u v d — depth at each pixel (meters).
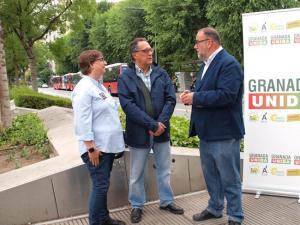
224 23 23.42
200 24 27.61
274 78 4.89
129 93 4.42
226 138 4.14
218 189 4.48
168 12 28.27
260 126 5.06
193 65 28.83
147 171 5.13
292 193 4.98
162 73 4.62
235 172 4.25
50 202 4.67
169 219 4.62
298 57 4.76
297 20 4.72
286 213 4.61
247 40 4.98
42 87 82.62
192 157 5.35
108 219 4.45
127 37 40.25
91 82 4.13
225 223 4.45
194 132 4.47
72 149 6.08
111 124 4.21
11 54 26.64
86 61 4.13
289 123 4.90
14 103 20.00
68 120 10.06
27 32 21.95
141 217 4.70
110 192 4.98
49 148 7.46
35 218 4.62
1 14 19.95
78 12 22.77
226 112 4.12
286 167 4.99
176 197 5.27
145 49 4.40
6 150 8.04
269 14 4.85
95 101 4.11
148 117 4.33
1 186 4.62
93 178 4.23
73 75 53.16
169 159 4.77
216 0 23.25
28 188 4.55
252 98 5.04
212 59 4.13
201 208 4.88
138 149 4.56
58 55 24.89
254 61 4.98
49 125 9.82
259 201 4.98
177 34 27.81
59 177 4.68
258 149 5.11
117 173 4.98
